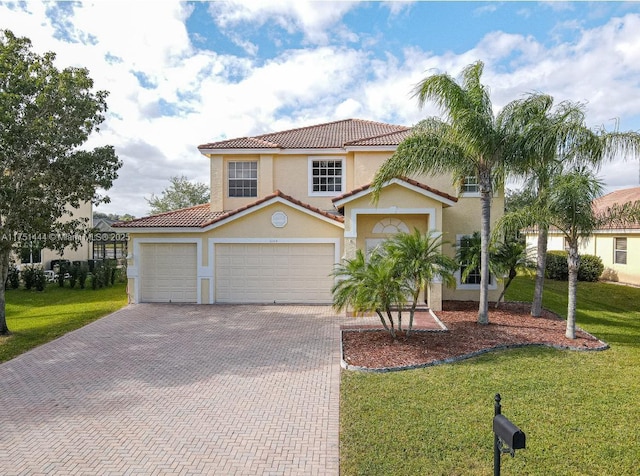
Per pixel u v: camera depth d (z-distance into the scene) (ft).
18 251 42.27
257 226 54.34
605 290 66.69
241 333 39.86
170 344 36.35
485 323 41.06
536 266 47.26
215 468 17.24
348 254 48.73
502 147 38.75
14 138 36.70
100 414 22.56
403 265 33.94
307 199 61.93
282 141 64.69
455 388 25.04
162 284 56.08
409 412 21.80
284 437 19.77
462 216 56.29
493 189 44.01
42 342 37.45
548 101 38.27
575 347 33.32
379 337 36.88
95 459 18.02
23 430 20.80
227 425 21.08
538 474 16.26
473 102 38.04
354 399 23.63
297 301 54.60
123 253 115.34
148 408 23.25
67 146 41.68
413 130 43.52
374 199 44.06
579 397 23.57
